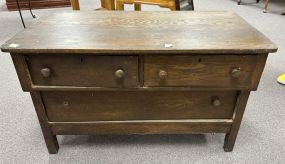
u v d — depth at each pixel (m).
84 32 0.99
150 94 1.00
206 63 0.88
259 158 1.17
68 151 1.21
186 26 1.06
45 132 1.10
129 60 0.88
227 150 1.20
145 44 0.87
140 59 0.88
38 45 0.85
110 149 1.22
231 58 0.88
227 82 0.93
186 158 1.17
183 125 1.08
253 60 0.88
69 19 1.14
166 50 0.83
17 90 1.71
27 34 0.96
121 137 1.30
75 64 0.89
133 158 1.17
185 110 1.05
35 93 0.97
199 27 1.05
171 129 1.10
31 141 1.27
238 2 3.76
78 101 1.02
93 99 1.02
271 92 1.67
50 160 1.16
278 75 1.88
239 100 1.00
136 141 1.27
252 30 1.01
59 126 1.08
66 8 3.75
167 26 1.06
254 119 1.42
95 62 0.88
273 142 1.26
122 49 0.83
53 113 1.05
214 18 1.16
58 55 0.87
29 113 1.48
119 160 1.16
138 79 0.92
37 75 0.92
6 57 2.21
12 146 1.23
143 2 1.74
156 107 1.04
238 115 1.05
